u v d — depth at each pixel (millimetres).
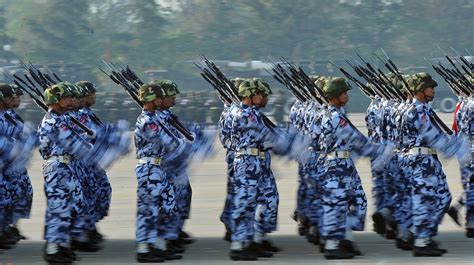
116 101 103250
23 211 29203
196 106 102375
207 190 42344
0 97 28000
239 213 26266
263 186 26906
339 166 26172
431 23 175375
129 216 35219
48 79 30391
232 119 26438
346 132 26047
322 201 26375
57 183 25672
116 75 28156
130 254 27594
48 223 25797
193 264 25922
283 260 26312
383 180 29109
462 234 30188
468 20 175500
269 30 175250
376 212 29219
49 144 25688
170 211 26359
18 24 173125
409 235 27328
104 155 26359
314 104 28469
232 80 30156
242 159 26297
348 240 26641
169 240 27281
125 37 174875
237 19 179125
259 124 26234
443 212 26531
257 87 26297
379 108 29484
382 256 26562
